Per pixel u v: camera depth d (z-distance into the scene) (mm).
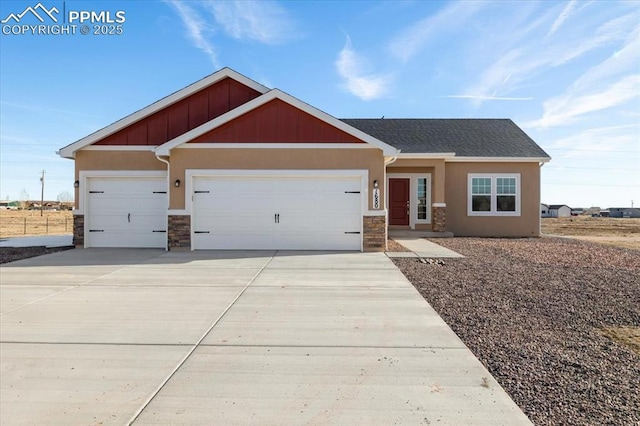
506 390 3547
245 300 6422
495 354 4328
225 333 4918
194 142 11828
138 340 4664
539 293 6949
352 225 11914
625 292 7016
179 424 3016
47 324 5188
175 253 11359
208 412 3180
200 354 4289
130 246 12875
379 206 11797
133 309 5891
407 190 17516
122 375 3793
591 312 5863
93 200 12922
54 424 3004
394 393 3486
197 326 5156
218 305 6129
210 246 11969
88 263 9789
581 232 24406
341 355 4289
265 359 4176
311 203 11938
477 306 6152
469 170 17344
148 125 12969
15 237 17203
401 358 4215
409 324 5293
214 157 11836
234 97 13156
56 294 6758
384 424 3025
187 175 11828
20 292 6895
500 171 17297
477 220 17359
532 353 4355
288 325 5230
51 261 10086
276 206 11945
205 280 7883
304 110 11797
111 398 3377
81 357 4188
